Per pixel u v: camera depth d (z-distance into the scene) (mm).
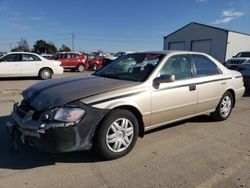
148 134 4871
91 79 4316
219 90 5461
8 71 13930
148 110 4102
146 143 4438
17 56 14180
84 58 23156
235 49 31859
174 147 4316
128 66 4676
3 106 7168
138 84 4020
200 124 5574
